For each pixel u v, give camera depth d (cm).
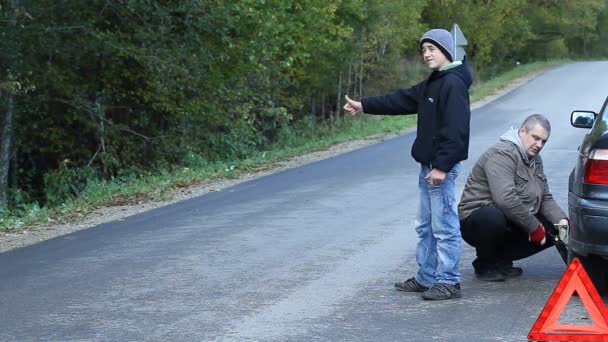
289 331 770
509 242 948
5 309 873
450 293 865
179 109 2738
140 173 2656
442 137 825
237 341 744
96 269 1066
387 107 865
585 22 9369
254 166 2494
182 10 2511
